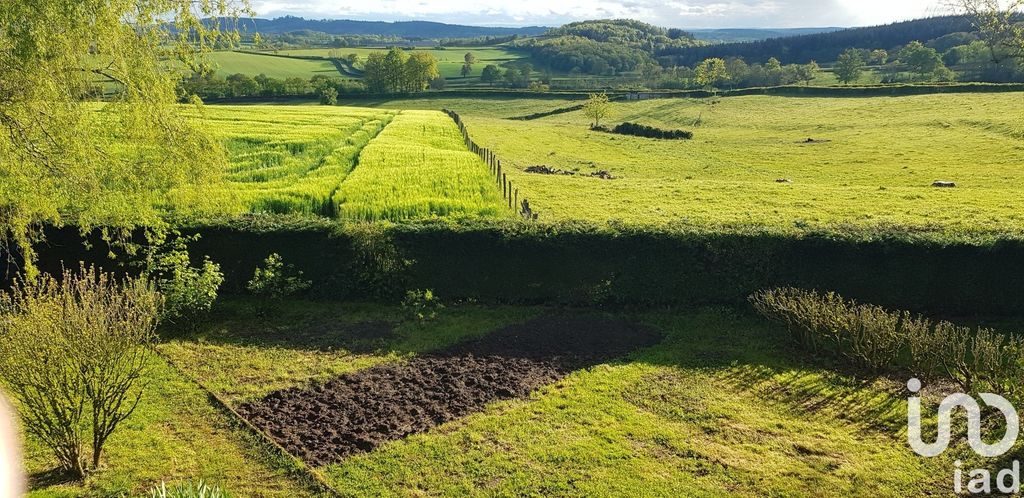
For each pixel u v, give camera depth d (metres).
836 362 14.21
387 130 53.25
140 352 14.11
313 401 12.31
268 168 33.41
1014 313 16.70
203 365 13.87
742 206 29.20
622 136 62.41
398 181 29.91
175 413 11.71
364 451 10.60
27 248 14.92
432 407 12.02
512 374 13.55
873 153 46.16
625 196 31.47
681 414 11.87
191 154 15.41
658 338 15.67
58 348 9.22
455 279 18.08
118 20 12.98
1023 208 27.44
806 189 32.97
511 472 10.02
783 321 15.72
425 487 9.66
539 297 18.08
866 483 9.76
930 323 16.58
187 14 14.22
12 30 11.48
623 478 9.86
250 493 9.49
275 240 18.08
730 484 9.74
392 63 118.00
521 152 49.41
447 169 33.31
